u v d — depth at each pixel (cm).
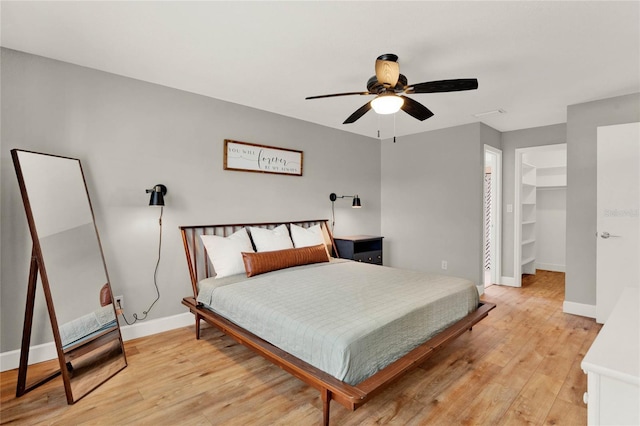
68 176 235
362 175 497
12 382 212
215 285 267
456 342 275
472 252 422
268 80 286
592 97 322
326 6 179
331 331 168
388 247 522
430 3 176
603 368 73
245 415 179
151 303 293
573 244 345
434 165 460
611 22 193
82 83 257
